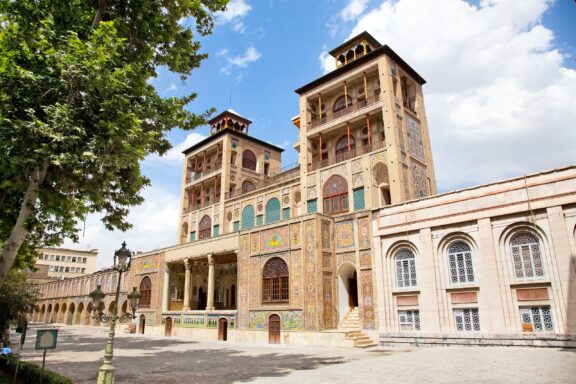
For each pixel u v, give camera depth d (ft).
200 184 142.41
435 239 66.28
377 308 72.38
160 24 43.68
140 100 41.32
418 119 101.19
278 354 62.13
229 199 128.26
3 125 31.24
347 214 81.41
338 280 80.84
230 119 141.79
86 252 288.51
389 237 72.38
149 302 120.47
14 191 39.52
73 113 33.27
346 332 70.59
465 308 61.57
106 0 41.34
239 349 72.23
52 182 36.94
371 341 70.95
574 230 53.78
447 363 42.34
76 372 45.47
